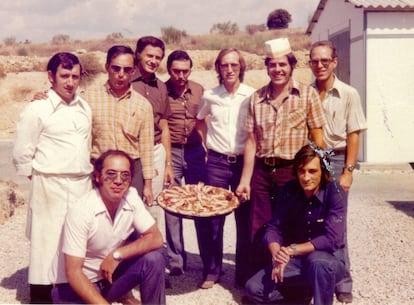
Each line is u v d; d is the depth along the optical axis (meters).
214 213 4.72
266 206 5.04
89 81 27.66
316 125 4.84
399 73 12.66
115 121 4.94
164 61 32.28
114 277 4.29
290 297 4.77
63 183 4.79
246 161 5.16
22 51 41.41
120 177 4.03
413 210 8.53
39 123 4.73
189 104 5.91
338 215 4.54
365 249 6.58
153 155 5.17
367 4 12.45
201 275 5.87
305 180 4.48
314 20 17.08
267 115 4.93
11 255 6.50
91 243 4.15
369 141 12.73
